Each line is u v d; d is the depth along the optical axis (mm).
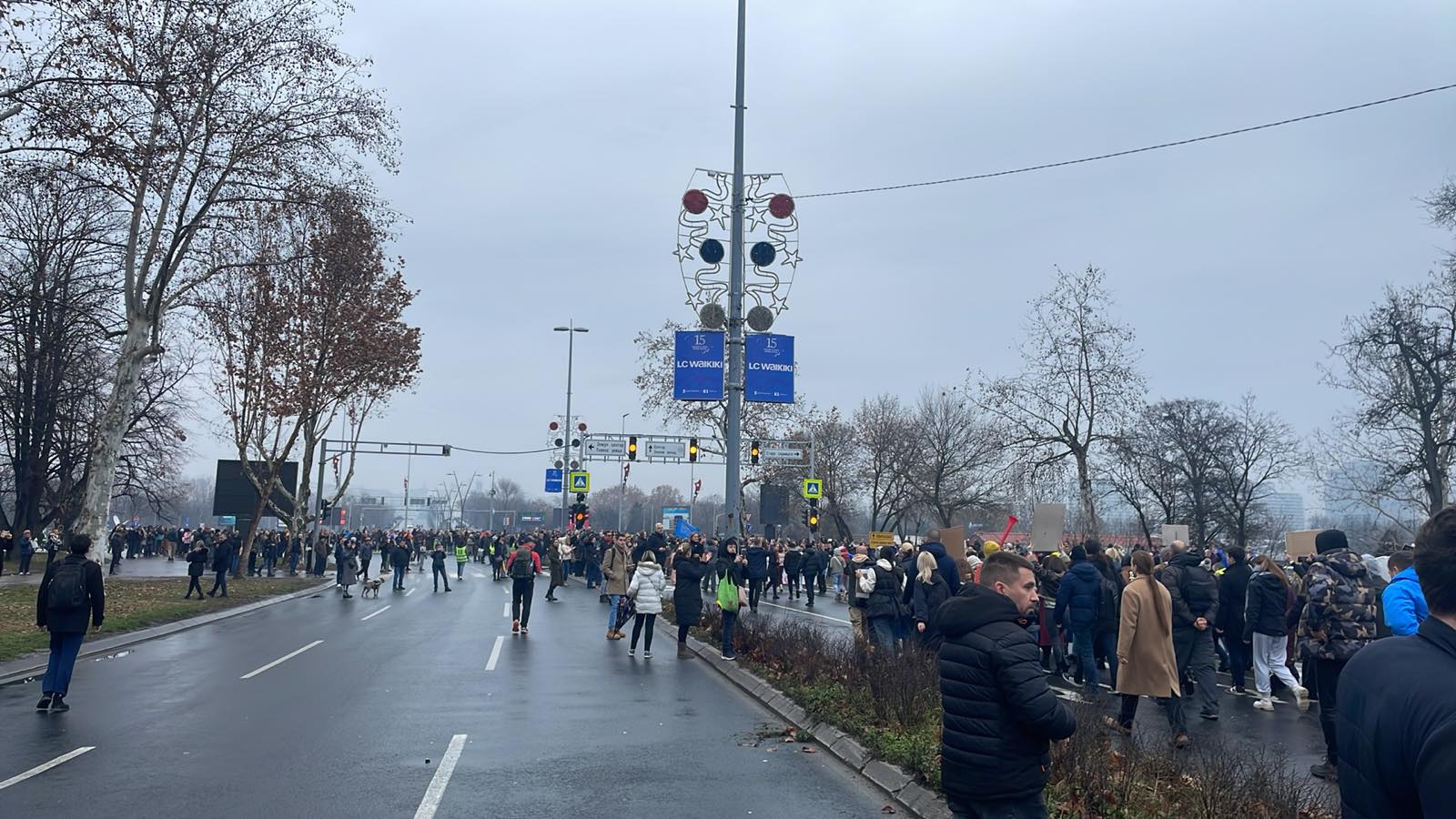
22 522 46500
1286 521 57094
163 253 28453
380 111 27047
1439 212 30812
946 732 4676
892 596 13906
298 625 21797
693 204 20391
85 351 42438
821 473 56188
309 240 33812
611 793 7758
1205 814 6230
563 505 60188
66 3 19828
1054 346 37188
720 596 15359
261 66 25141
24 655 15062
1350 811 2576
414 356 41281
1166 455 47094
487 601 30203
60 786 7785
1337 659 8453
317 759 8797
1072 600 12234
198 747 9250
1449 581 2514
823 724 9930
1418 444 33031
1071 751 7109
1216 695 11297
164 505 59500
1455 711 2309
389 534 78375
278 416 37312
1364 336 33062
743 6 20031
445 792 7715
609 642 18609
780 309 20453
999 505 54594
